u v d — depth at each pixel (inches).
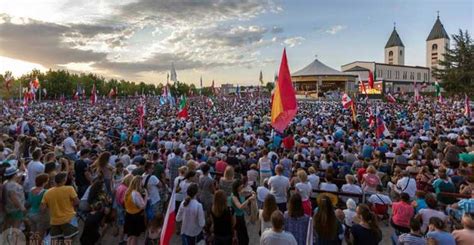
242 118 1177.4
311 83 3890.3
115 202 296.4
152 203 289.1
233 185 255.4
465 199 277.1
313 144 541.3
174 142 546.9
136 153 447.5
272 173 390.6
